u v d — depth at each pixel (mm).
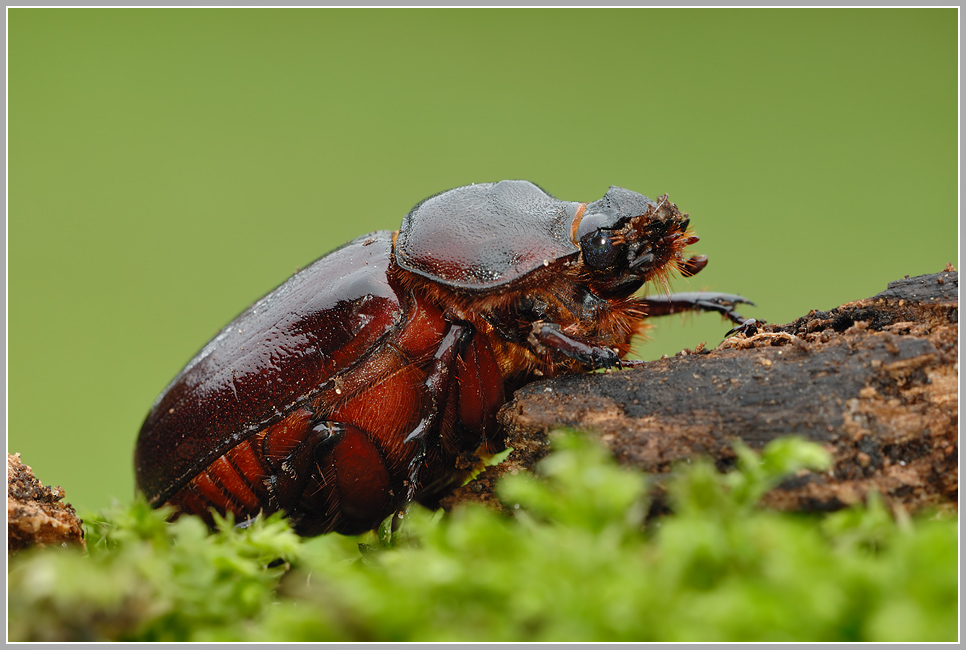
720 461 225
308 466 237
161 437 240
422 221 238
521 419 228
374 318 237
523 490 219
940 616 171
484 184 239
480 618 190
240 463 239
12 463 227
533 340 234
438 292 237
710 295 244
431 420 235
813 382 225
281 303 240
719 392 226
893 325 227
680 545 195
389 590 191
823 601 171
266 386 238
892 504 223
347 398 237
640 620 175
